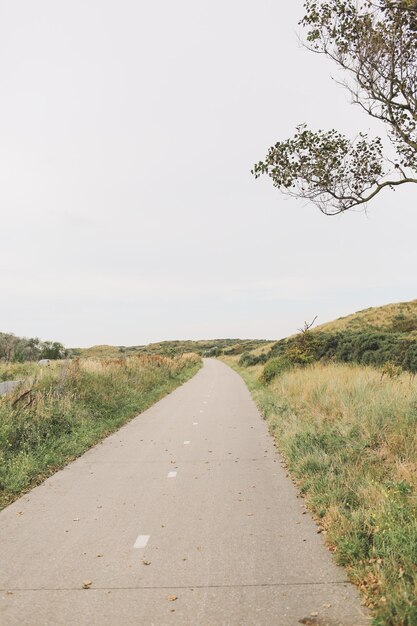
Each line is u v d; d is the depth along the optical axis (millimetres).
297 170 9484
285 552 5262
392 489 5961
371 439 8609
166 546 5484
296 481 7953
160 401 20406
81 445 10789
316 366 23766
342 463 7883
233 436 12203
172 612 4082
